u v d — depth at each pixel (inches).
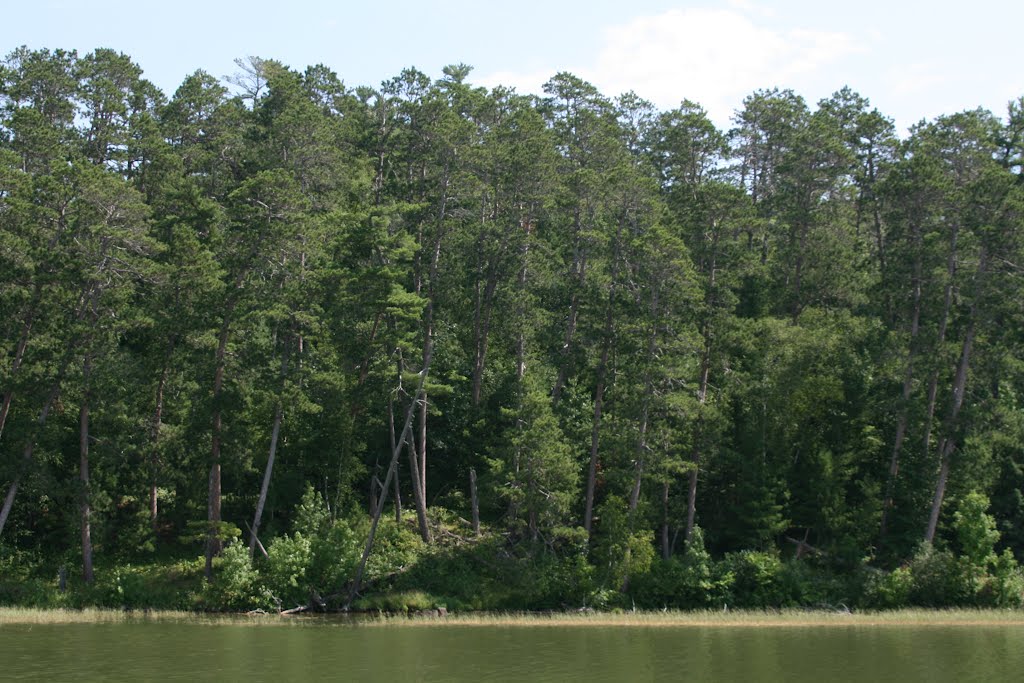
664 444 1985.7
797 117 3070.9
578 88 2797.7
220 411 1879.9
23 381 1818.4
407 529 2064.5
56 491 1843.0
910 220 2121.1
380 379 2018.9
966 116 2229.3
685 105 2982.3
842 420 2159.2
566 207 2135.8
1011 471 2167.8
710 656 1291.8
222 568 1887.3
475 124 2342.5
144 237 1863.9
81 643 1373.0
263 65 2881.4
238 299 1893.5
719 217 2127.2
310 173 2278.5
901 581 1881.2
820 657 1280.8
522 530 2023.9
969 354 2046.0
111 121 2428.6
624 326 2006.6
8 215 1838.1
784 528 1996.8
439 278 2129.7
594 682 1107.3
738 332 2080.5
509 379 2255.2
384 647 1368.1
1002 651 1325.0
